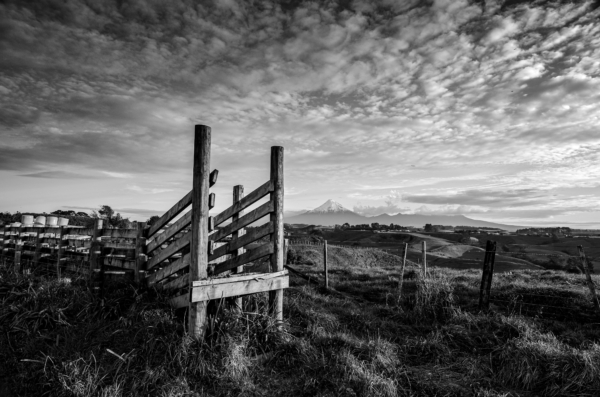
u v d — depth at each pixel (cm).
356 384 530
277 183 772
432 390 541
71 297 756
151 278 785
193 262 644
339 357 598
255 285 724
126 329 638
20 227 1291
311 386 531
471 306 990
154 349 582
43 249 1178
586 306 937
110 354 571
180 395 483
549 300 995
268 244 785
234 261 848
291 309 876
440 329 792
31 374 521
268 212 784
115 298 766
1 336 619
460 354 682
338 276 1584
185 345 575
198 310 632
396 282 1345
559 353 607
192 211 651
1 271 1038
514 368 584
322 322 811
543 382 559
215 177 665
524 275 1556
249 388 520
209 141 658
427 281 1045
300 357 612
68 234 1031
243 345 608
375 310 978
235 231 907
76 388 472
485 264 981
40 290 780
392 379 557
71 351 572
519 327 755
